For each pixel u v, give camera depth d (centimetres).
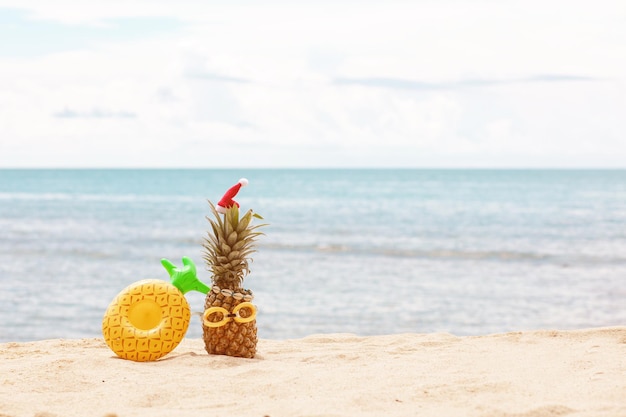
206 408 497
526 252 3048
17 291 1961
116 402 514
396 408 493
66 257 2833
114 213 5728
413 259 2820
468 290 2005
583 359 641
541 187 12156
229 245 698
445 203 7219
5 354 716
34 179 19288
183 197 8900
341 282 2148
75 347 767
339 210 6141
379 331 1444
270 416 473
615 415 465
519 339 765
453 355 680
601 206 6569
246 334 686
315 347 761
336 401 509
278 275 2302
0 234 3856
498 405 495
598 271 2450
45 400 518
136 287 692
